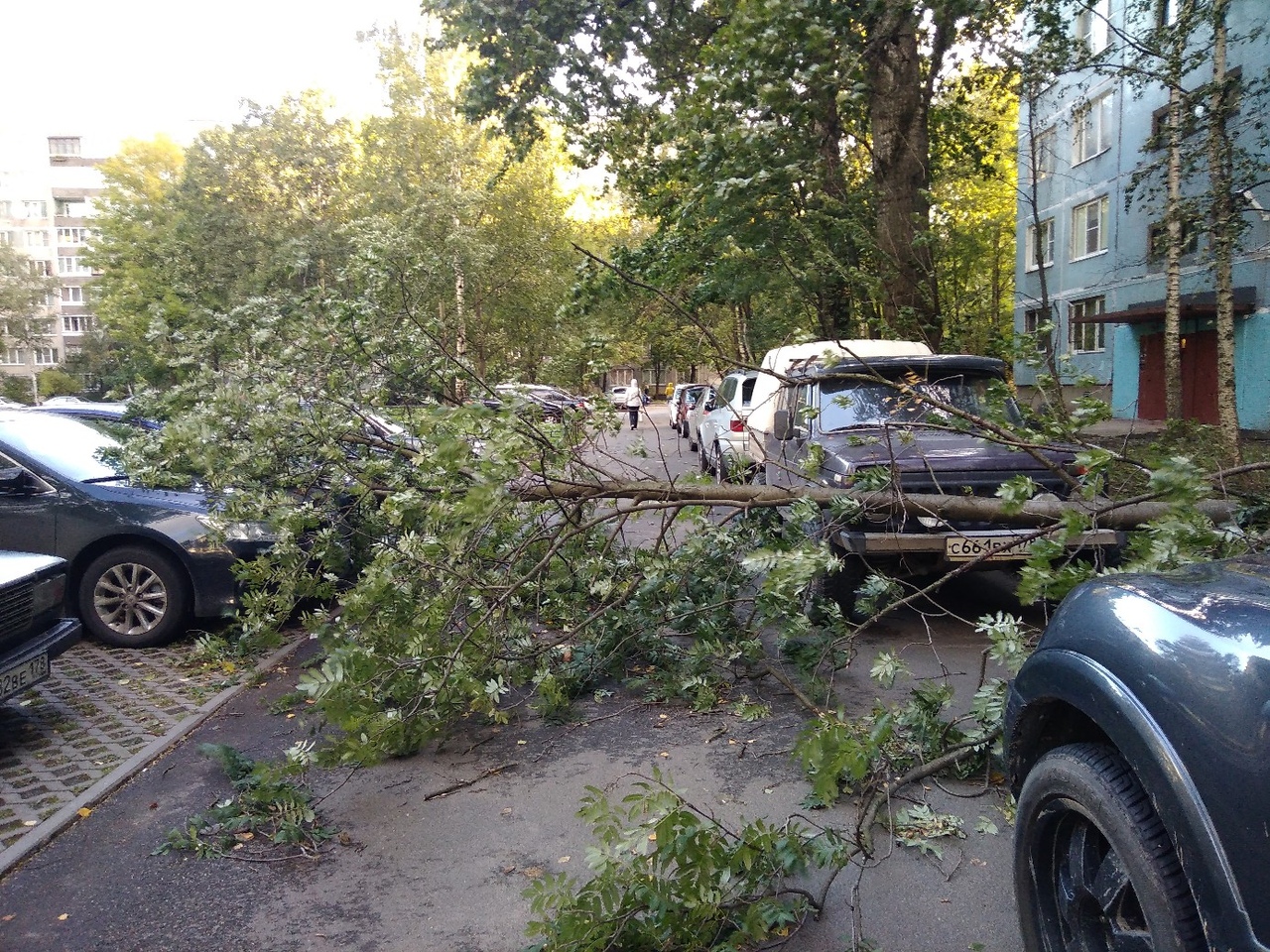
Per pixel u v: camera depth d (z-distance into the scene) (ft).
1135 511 15.80
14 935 10.58
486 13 44.78
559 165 109.81
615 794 13.93
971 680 18.74
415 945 10.29
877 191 47.96
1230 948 6.07
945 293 60.18
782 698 18.07
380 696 14.47
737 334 53.26
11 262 184.55
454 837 12.79
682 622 18.37
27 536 22.15
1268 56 52.75
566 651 18.31
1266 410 65.57
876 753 11.44
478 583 15.83
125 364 59.98
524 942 10.30
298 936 10.48
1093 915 8.17
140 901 11.25
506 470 14.23
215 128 103.30
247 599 17.92
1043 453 20.15
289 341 22.13
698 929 9.70
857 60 33.53
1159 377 78.07
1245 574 7.88
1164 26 41.81
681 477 18.81
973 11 37.50
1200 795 6.39
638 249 51.34
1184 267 71.61
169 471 21.70
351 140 108.99
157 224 113.80
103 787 14.34
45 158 311.68
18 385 193.98
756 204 42.52
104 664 21.06
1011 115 72.13
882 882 11.27
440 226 79.36
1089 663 7.80
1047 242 92.73
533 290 97.66
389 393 21.59
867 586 17.16
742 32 29.84
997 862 11.64
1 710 18.03
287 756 13.83
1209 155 44.98
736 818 12.87
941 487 20.22
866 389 25.27
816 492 18.24
